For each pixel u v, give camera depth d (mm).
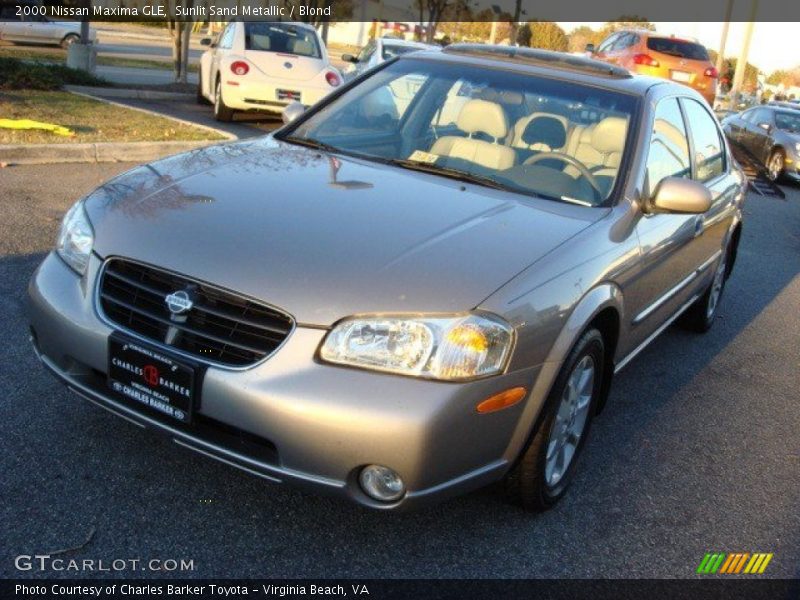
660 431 4473
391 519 3271
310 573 2924
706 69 18422
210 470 3430
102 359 3023
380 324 2754
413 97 4453
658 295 4328
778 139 16969
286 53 13156
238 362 2814
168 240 3035
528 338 2922
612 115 4195
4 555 2814
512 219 3410
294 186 3479
